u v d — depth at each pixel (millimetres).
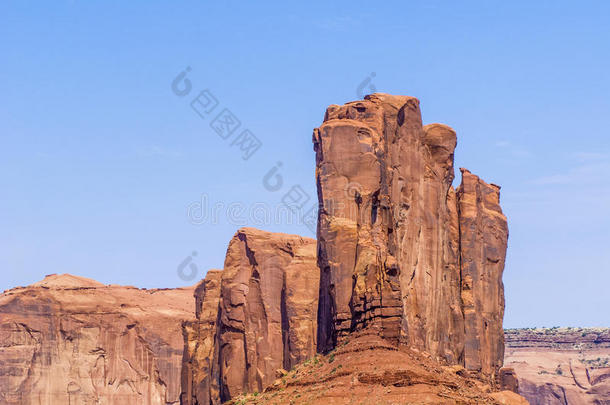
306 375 171375
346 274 181625
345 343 174500
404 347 178750
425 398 152625
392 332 172500
